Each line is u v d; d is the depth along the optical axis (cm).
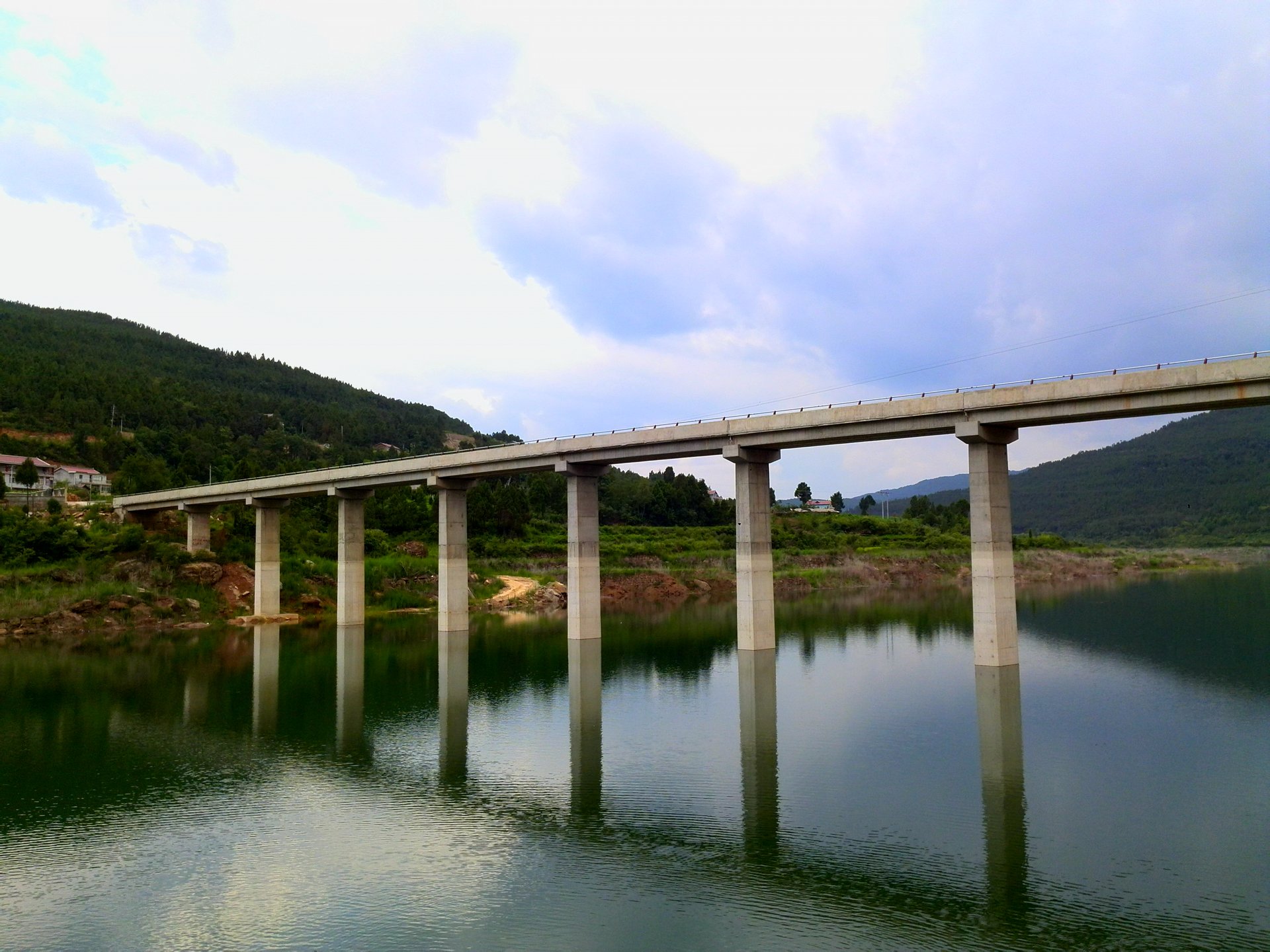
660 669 6244
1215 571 17750
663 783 3447
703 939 2167
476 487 15075
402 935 2217
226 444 18788
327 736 4322
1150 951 2061
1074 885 2436
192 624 9219
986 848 2717
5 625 8181
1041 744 3922
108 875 2623
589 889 2472
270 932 2248
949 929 2192
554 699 5197
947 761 3678
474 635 8462
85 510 12106
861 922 2241
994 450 5506
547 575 12962
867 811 3070
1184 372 4569
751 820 3005
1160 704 4725
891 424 5775
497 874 2588
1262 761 3600
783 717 4591
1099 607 10200
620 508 18488
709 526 18325
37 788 3481
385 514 13988
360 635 8500
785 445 6456
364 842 2864
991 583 5453
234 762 3850
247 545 11044
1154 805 3073
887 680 5603
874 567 14650
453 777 3578
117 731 4453
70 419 17625
